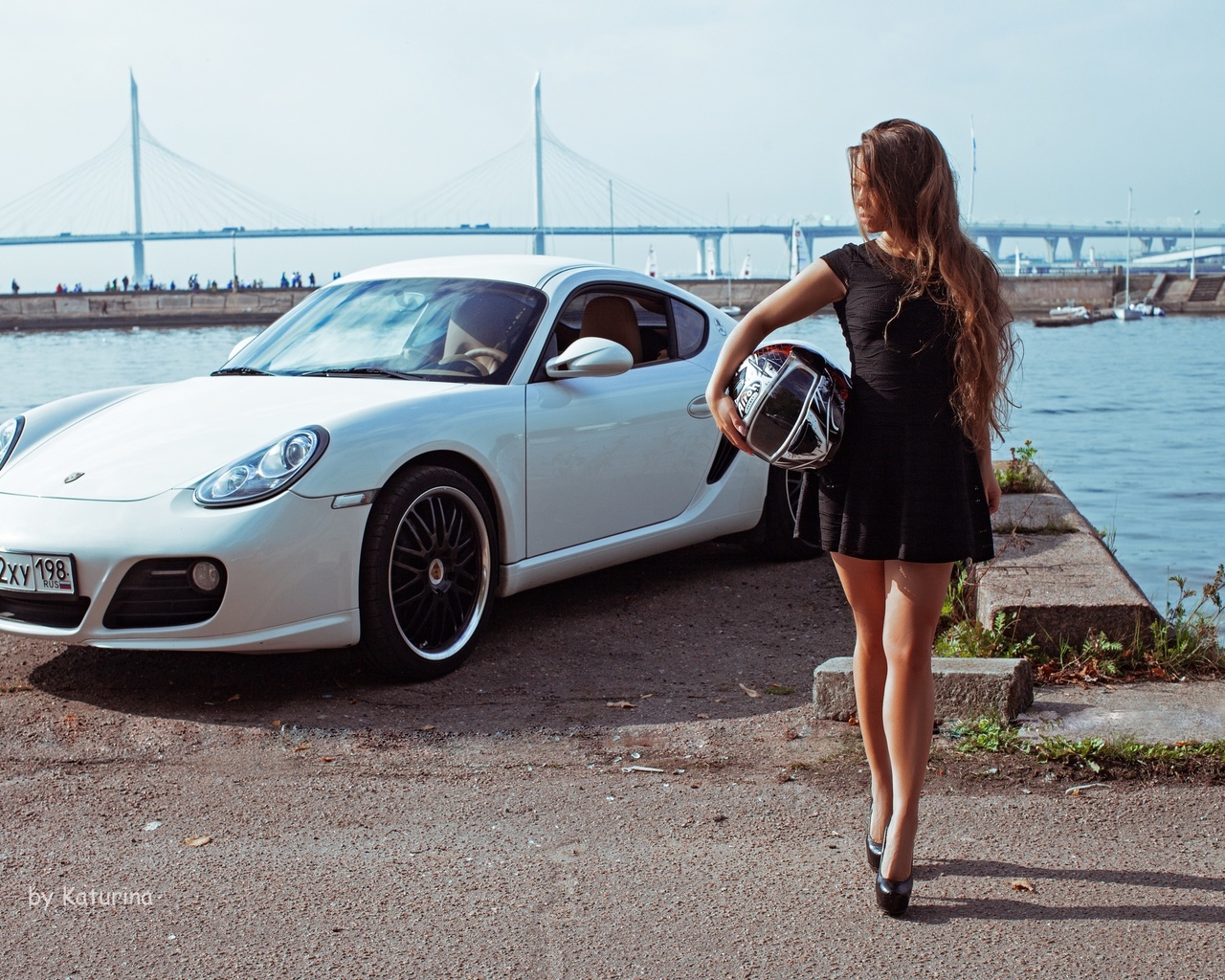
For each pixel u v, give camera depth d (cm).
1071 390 2422
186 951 201
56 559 317
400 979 191
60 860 236
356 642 336
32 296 6900
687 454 442
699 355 461
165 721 318
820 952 198
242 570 311
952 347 207
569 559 395
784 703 331
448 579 359
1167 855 233
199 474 325
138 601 317
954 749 286
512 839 245
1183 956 196
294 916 212
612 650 385
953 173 212
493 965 195
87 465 340
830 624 415
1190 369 3128
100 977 193
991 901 215
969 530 211
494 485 367
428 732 310
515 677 358
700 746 298
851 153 214
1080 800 259
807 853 237
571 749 298
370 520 336
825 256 217
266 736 307
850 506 212
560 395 393
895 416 208
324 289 455
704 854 237
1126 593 355
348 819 255
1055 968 193
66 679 351
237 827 252
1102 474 1181
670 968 194
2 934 207
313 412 346
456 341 395
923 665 212
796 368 212
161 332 5847
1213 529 859
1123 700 312
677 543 444
